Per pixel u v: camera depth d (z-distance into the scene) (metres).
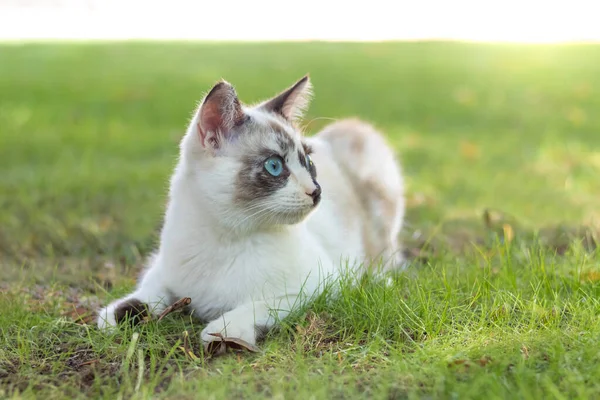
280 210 4.14
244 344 3.84
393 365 3.56
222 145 4.16
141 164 10.06
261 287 4.22
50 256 6.30
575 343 3.72
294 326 4.09
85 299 5.01
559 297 4.46
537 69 17.30
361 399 3.22
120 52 20.56
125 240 6.73
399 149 10.65
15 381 3.59
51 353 3.96
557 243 6.10
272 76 16.44
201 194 4.17
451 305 4.30
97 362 3.79
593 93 14.79
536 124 12.45
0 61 18.73
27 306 4.63
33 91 15.05
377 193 5.62
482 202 8.02
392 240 5.79
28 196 8.29
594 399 3.12
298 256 4.32
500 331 3.94
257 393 3.32
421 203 8.00
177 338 4.12
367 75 16.92
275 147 4.21
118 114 13.28
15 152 10.62
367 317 4.14
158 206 7.90
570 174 9.24
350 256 5.01
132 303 4.38
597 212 7.42
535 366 3.49
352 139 5.70
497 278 4.76
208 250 4.24
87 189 8.65
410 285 4.65
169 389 3.38
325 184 5.16
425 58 19.17
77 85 15.73
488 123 12.67
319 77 16.52
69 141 11.38
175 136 11.39
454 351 3.67
